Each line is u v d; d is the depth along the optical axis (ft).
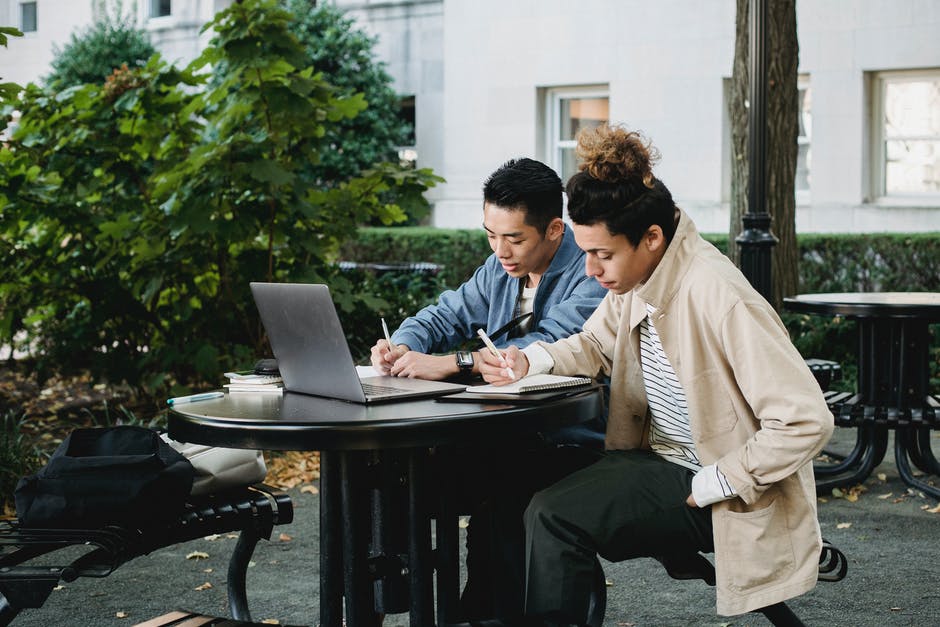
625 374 9.66
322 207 22.48
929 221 41.75
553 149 50.98
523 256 11.00
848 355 27.50
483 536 10.09
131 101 21.21
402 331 11.92
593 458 9.95
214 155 20.02
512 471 9.92
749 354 8.28
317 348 9.01
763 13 19.70
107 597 13.32
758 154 19.95
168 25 62.13
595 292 11.03
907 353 17.07
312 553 14.98
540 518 8.53
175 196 20.33
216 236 20.58
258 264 22.24
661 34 46.85
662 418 9.45
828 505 17.04
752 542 8.38
